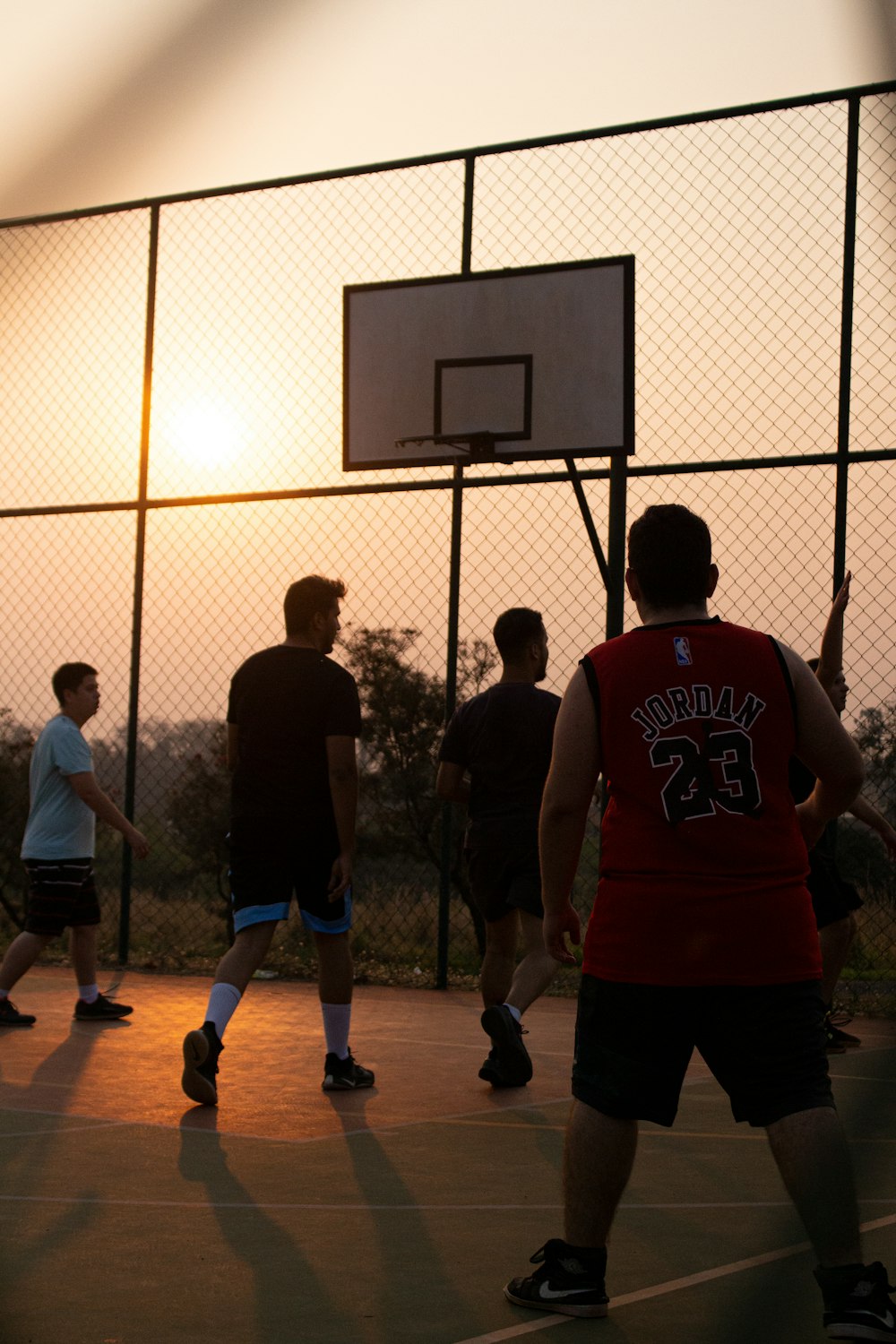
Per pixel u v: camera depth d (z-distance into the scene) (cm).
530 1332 264
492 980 552
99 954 949
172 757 955
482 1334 262
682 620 283
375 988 833
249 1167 397
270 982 845
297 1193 369
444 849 840
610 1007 270
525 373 850
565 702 282
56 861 667
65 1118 461
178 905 995
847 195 784
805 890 268
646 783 270
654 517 289
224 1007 487
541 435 841
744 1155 423
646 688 274
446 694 861
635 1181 390
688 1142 443
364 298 897
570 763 278
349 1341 258
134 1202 357
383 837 902
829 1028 614
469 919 900
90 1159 404
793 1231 335
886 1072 270
